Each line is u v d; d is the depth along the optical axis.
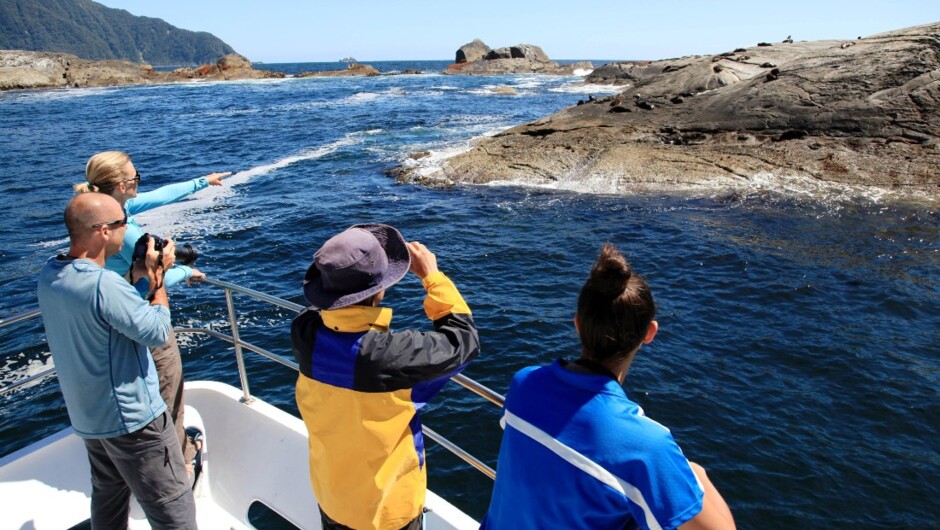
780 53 25.72
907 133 16.83
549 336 9.16
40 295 2.49
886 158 16.47
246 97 55.84
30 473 3.30
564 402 1.63
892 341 8.64
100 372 2.50
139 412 2.62
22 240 13.91
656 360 8.23
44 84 71.19
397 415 2.01
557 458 1.58
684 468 1.50
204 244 13.66
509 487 1.73
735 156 17.80
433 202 17.08
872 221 14.02
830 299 10.09
